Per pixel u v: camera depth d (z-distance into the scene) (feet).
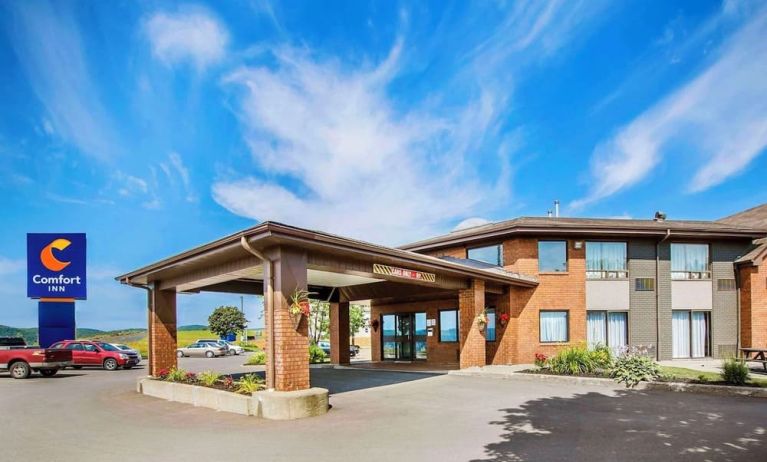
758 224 76.02
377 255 39.99
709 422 28.78
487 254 70.44
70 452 25.14
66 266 95.86
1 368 66.23
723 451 22.72
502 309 65.51
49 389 52.54
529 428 27.81
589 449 23.34
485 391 41.78
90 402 42.50
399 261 43.34
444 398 38.73
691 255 69.15
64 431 30.42
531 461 21.63
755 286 67.05
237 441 26.27
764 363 53.36
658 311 66.59
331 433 27.50
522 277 61.93
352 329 150.20
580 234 65.51
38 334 93.97
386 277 45.11
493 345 66.08
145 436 28.37
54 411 38.06
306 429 28.58
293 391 33.30
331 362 76.95
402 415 32.22
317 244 34.58
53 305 94.99
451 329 72.49
